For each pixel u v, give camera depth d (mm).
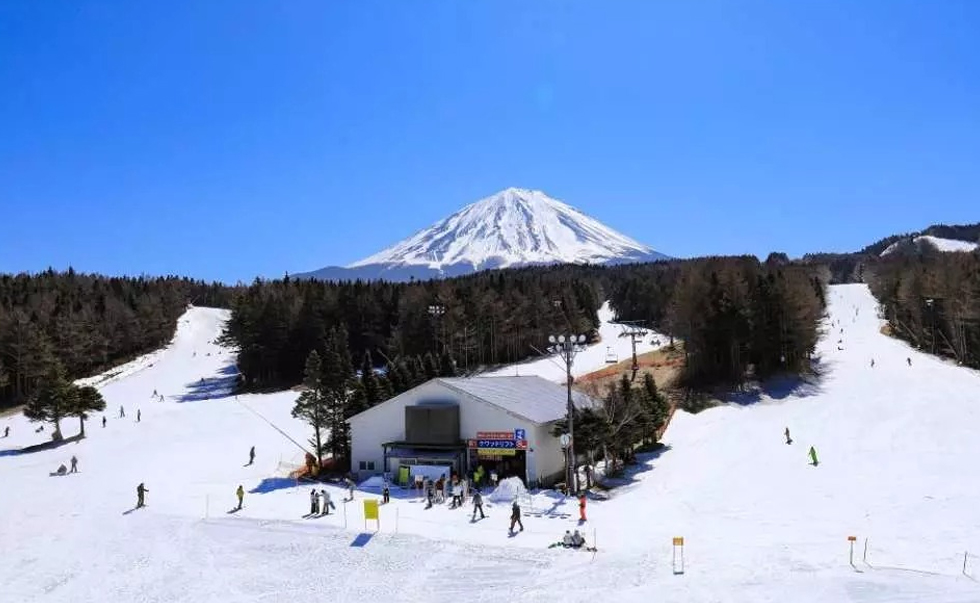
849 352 107625
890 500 33688
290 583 27078
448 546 29938
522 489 40250
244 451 62125
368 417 49469
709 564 25516
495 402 46469
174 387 117500
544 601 23266
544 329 135750
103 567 30391
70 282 192875
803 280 110250
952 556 24562
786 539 28453
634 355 98625
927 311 112875
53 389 70875
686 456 53062
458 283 172750
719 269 105312
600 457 53312
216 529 34781
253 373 120125
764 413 71562
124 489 46000
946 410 59000
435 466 44469
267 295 130375
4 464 59438
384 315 136875
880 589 21766
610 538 30203
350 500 40031
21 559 31953
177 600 26078
